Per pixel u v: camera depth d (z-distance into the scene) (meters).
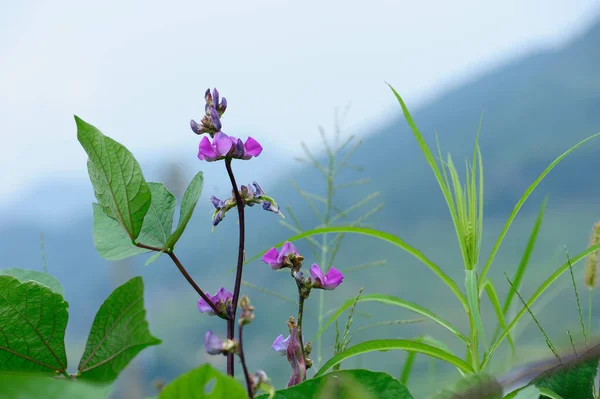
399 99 1.12
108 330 0.86
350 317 1.01
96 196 0.92
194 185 0.90
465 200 1.13
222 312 0.89
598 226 1.10
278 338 0.94
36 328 0.89
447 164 1.16
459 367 1.02
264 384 0.84
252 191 0.93
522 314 1.04
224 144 0.92
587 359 0.86
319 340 1.15
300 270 0.95
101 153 0.89
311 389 0.86
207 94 0.93
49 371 0.90
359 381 0.87
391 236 1.13
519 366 0.85
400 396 0.86
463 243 1.12
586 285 1.09
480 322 1.03
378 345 1.00
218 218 0.92
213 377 0.79
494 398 0.84
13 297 0.88
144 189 0.90
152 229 0.95
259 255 1.05
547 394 0.86
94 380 0.87
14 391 0.77
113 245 0.94
